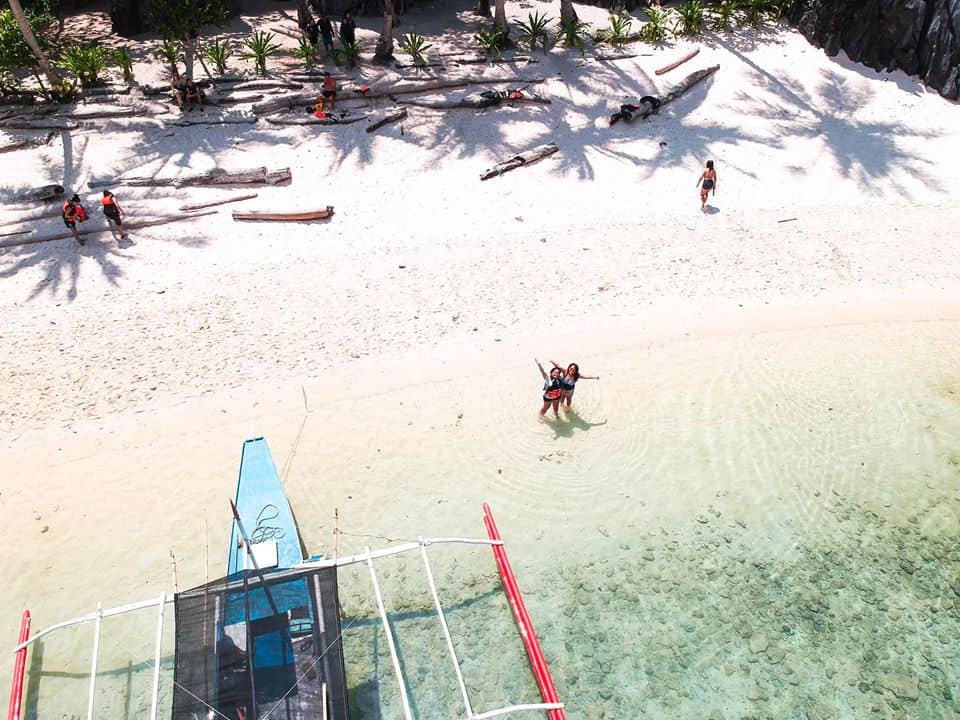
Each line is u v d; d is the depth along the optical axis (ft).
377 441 44.29
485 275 57.98
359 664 33.45
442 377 48.65
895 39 82.74
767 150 74.13
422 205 66.59
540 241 62.28
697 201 67.62
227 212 64.69
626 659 33.68
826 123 78.02
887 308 55.21
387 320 53.26
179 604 30.83
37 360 48.88
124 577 36.68
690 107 80.02
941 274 58.59
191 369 48.65
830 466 43.29
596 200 67.62
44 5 88.02
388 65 82.74
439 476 42.32
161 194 65.77
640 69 84.12
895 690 32.55
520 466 43.04
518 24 92.48
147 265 58.54
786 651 34.06
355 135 73.92
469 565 37.83
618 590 36.55
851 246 61.77
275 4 99.09
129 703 32.19
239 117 74.79
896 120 78.23
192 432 44.42
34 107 73.87
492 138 74.54
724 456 43.80
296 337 51.52
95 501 40.40
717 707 31.89
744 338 52.26
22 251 59.36
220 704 28.50
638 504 40.96
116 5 87.35
